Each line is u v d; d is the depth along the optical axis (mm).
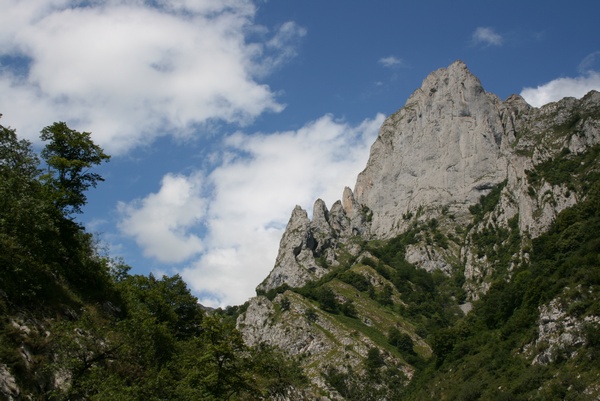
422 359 165500
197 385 47812
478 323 136250
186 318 82375
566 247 124000
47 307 44969
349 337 170875
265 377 79500
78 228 59500
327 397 131375
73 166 59500
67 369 39344
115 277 73812
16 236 46781
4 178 49750
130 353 46250
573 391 76938
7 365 35375
